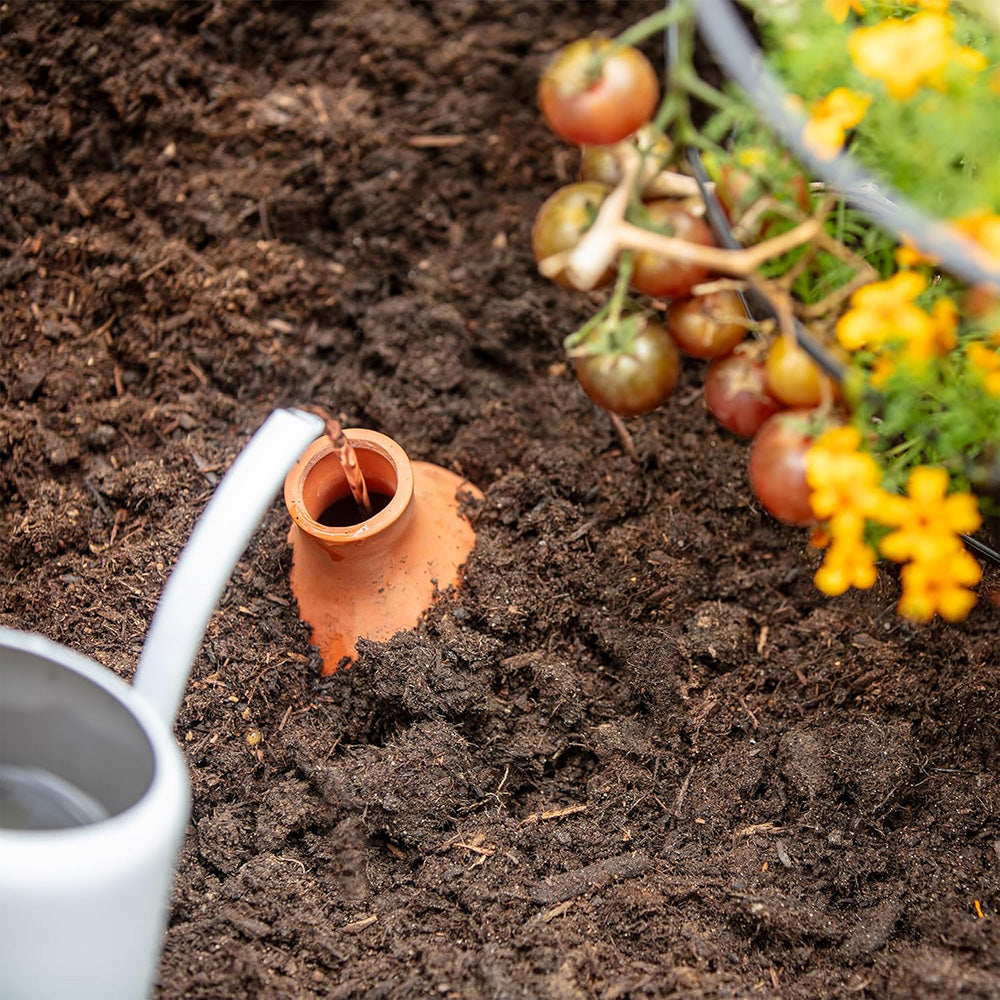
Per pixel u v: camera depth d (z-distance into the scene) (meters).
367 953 0.83
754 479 0.77
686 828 0.87
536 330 1.03
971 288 0.75
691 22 0.72
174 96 1.06
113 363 1.01
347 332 1.04
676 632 0.93
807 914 0.84
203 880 0.85
